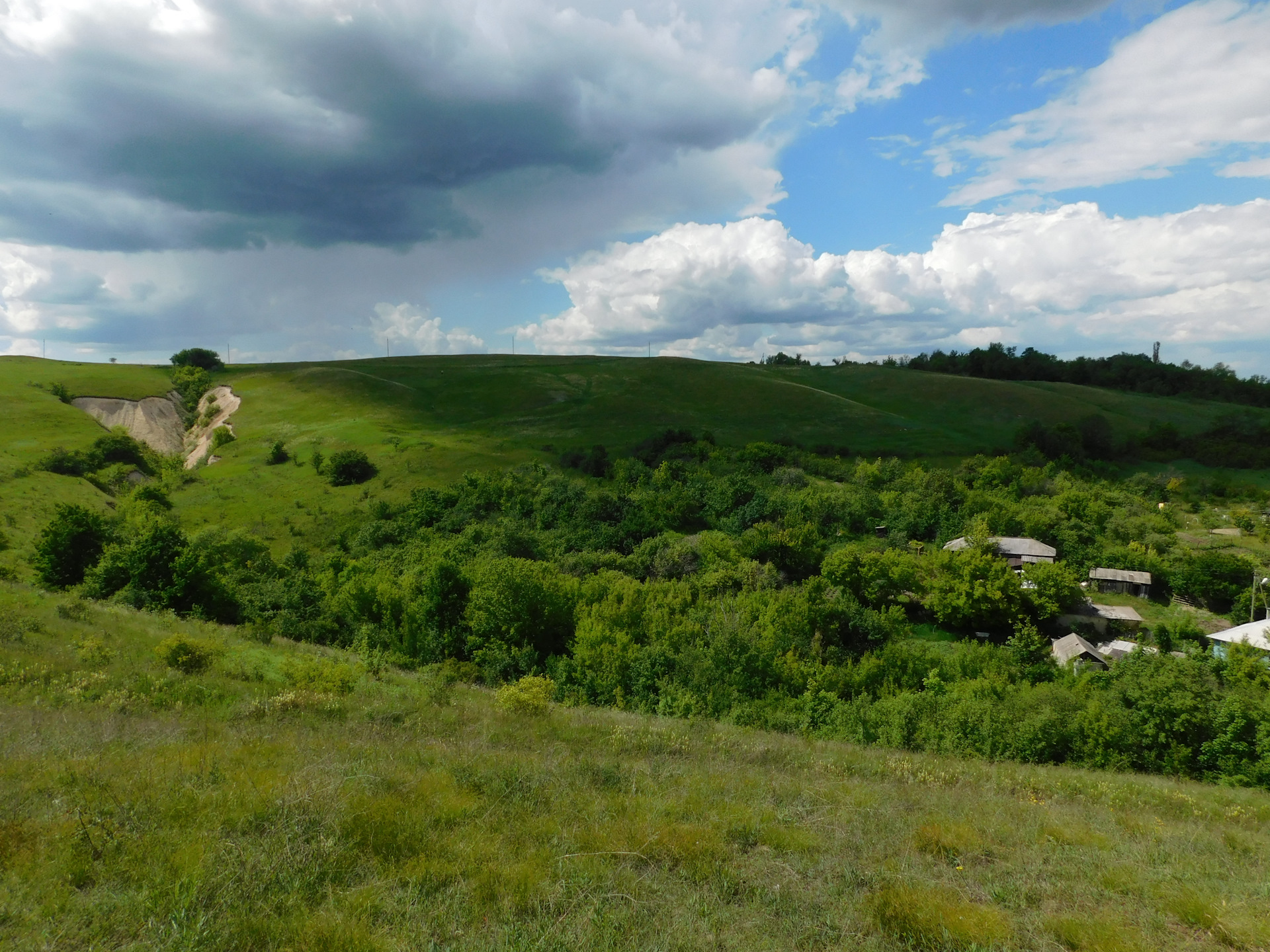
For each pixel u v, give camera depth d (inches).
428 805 319.6
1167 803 512.4
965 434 4618.6
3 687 597.3
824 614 1793.8
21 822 267.1
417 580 1883.6
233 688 724.0
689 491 3083.2
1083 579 2490.2
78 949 193.5
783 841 309.4
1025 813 400.5
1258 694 924.6
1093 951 223.6
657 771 438.0
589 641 1469.0
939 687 1346.0
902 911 237.9
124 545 1859.0
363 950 196.7
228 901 218.1
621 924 222.2
